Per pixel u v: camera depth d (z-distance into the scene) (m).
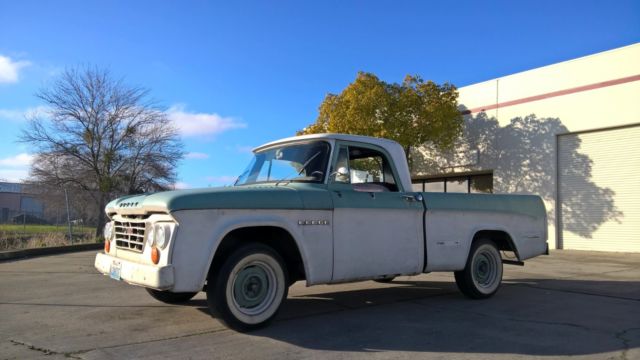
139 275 4.91
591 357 4.47
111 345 4.82
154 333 5.26
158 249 4.84
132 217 5.49
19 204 28.44
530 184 19.48
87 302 7.05
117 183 24.23
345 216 5.82
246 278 5.19
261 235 5.64
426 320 5.88
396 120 19.05
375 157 6.52
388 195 6.26
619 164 17.08
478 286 7.15
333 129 19.47
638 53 16.44
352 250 5.84
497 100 20.84
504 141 20.47
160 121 27.50
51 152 23.73
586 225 17.84
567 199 18.44
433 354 4.55
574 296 7.57
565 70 18.48
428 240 6.57
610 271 11.04
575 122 18.09
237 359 4.38
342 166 6.03
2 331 5.43
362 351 4.63
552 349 4.71
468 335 5.20
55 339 5.07
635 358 4.44
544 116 19.09
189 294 6.78
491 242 7.39
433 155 23.27
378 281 9.02
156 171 25.27
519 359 4.41
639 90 16.39
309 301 7.04
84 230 23.86
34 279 9.72
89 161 24.19
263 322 5.25
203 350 4.64
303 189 5.62
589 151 17.89
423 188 25.00
